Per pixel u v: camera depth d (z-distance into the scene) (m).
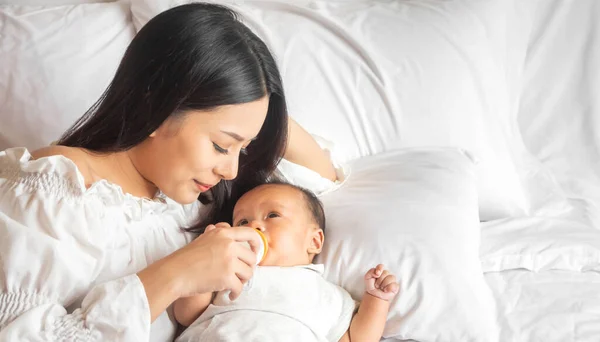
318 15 1.56
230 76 0.91
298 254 1.21
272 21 1.55
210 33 0.92
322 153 1.39
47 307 0.90
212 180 1.00
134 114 0.95
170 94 0.91
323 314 1.13
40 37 1.45
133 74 0.94
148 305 0.90
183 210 1.20
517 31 1.83
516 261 1.39
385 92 1.50
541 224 1.51
